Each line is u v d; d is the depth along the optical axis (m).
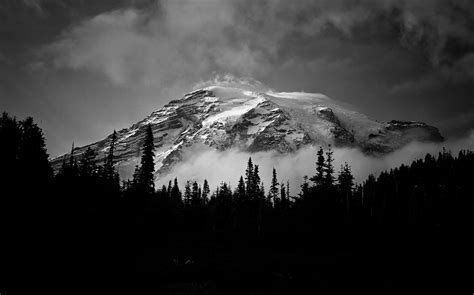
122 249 48.25
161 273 43.44
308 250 63.72
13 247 35.69
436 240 64.06
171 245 64.62
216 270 47.28
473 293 40.16
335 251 62.06
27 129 49.22
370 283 42.66
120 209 59.19
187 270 46.34
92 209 50.12
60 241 39.75
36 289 31.19
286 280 43.41
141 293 35.53
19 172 44.66
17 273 32.56
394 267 49.69
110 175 65.31
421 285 42.16
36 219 40.72
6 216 39.00
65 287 32.72
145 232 62.50
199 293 37.62
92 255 40.78
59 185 50.03
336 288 40.62
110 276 37.72
